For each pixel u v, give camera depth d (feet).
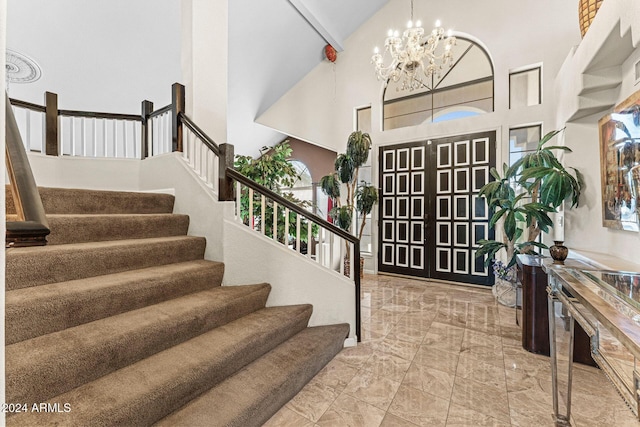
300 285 8.09
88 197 7.77
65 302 4.70
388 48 12.92
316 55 18.31
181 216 8.66
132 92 14.17
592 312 3.46
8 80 11.25
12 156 2.99
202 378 4.75
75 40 11.40
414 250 15.88
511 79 13.64
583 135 9.98
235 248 7.82
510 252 11.42
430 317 10.23
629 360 3.51
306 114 19.12
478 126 13.97
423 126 15.42
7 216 2.86
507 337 8.59
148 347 4.95
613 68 8.15
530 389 6.13
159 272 6.51
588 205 9.86
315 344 6.81
